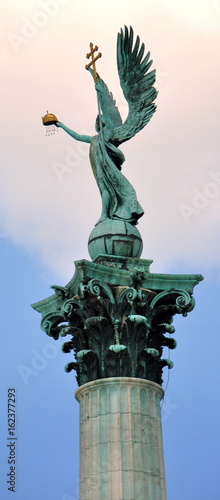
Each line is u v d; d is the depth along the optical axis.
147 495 44.56
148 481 44.94
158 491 45.12
